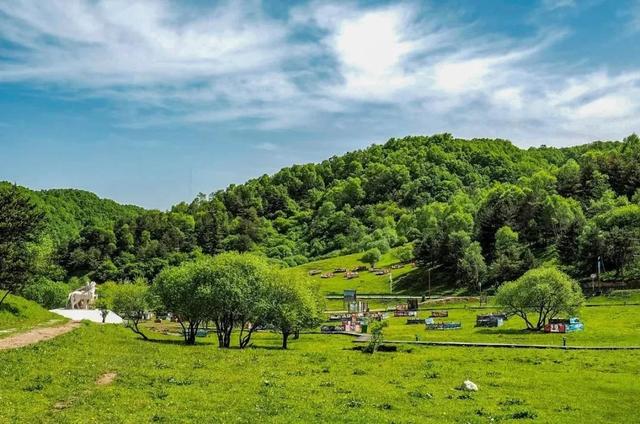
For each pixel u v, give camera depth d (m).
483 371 62.09
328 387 47.28
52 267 85.75
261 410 36.06
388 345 88.88
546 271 116.12
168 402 36.72
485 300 173.38
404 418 36.22
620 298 147.25
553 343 94.94
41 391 37.44
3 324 71.62
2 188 79.31
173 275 95.44
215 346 86.50
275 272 99.50
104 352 59.72
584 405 44.50
